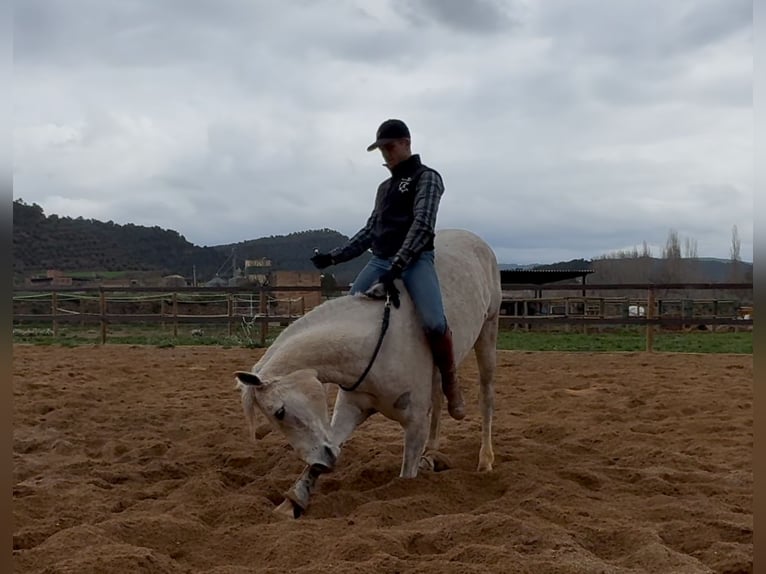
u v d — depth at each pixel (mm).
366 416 4090
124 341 15094
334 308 3988
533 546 3025
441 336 3979
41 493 3988
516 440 5527
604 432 5711
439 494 3914
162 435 5988
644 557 2900
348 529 3330
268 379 3535
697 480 4336
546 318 12797
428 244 4121
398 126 4184
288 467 4707
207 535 3285
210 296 24688
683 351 13719
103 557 2783
